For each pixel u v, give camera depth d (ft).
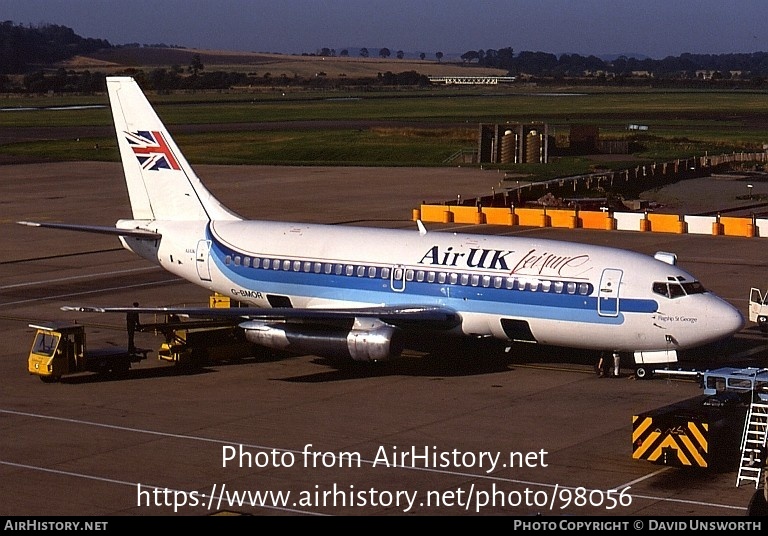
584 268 138.10
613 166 459.32
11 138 597.52
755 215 289.33
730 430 114.11
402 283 148.05
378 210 319.06
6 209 320.70
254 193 361.71
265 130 654.94
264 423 118.73
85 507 92.68
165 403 127.44
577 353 153.99
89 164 466.70
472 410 123.85
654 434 102.73
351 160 509.35
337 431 115.65
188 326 147.54
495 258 143.74
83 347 138.10
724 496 95.55
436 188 379.55
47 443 111.45
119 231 167.84
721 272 214.69
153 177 171.12
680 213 321.11
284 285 157.28
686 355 150.61
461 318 145.18
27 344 158.81
